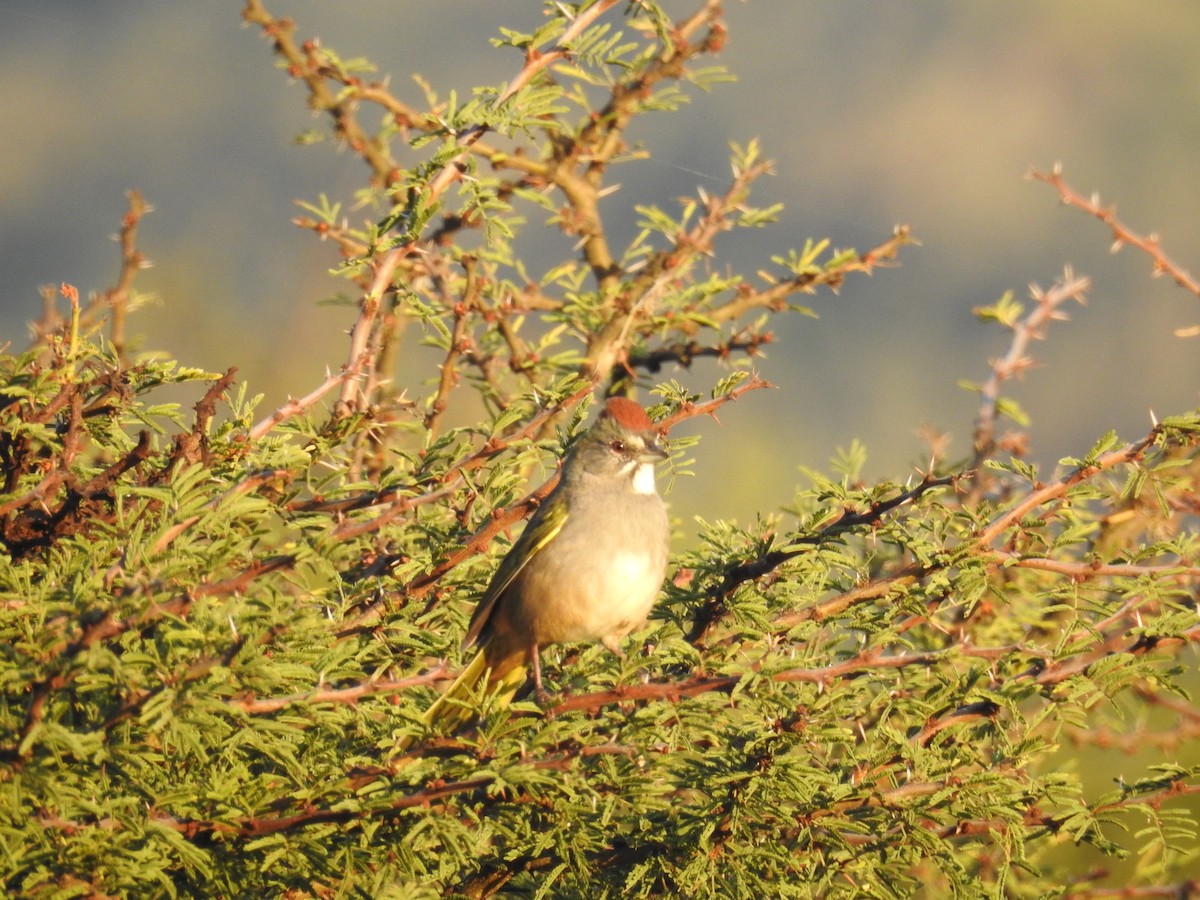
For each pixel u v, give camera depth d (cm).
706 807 859
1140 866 1135
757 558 991
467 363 1392
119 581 767
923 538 983
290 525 892
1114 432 931
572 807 821
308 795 780
